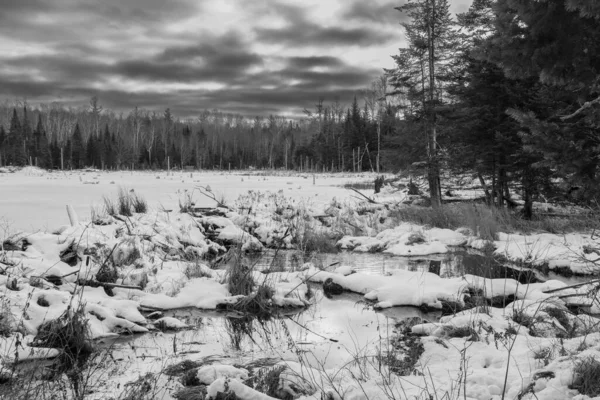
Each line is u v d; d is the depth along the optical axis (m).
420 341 5.00
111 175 53.19
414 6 19.00
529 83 14.30
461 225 14.37
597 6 3.74
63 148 79.81
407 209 16.66
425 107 18.98
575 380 3.58
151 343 5.62
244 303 7.09
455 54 18.59
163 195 20.97
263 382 4.11
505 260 10.70
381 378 4.14
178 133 117.94
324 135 81.25
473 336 5.06
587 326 5.48
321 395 3.79
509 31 4.61
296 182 36.69
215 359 4.96
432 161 18.45
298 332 5.99
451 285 7.71
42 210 15.01
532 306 6.23
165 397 4.02
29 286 6.57
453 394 3.68
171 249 10.62
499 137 14.62
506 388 3.75
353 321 6.44
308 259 11.45
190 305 7.28
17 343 4.60
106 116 127.44
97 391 4.22
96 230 9.66
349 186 29.77
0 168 59.81
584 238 11.13
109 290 7.43
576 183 5.68
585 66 4.43
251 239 12.86
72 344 5.28
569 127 6.09
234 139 109.75
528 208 15.52
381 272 9.67
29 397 4.02
